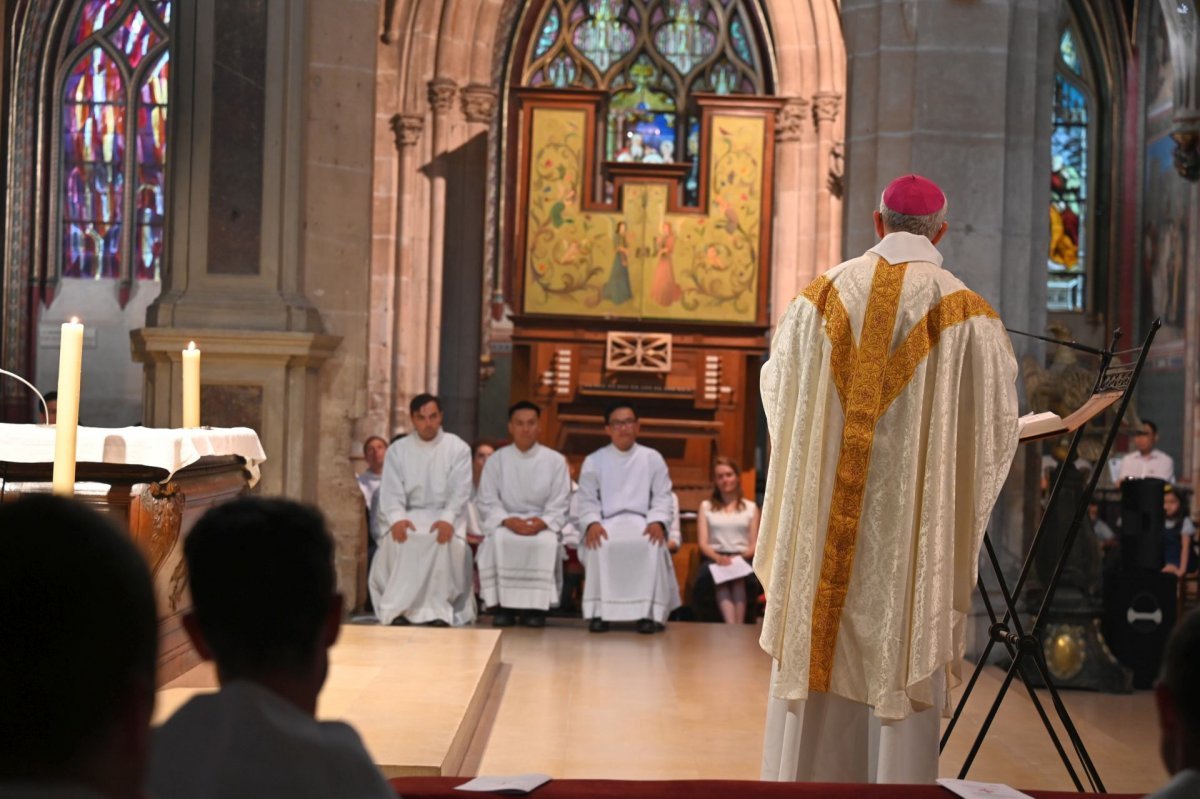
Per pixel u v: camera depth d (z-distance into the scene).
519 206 15.30
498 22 16.81
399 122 15.62
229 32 8.42
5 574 1.16
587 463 9.45
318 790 1.74
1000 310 8.41
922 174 8.34
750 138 15.39
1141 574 7.64
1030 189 8.57
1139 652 7.61
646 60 18.25
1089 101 18.05
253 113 8.42
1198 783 1.62
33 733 1.14
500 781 3.07
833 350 4.20
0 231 17.67
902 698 4.01
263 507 1.84
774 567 4.21
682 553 11.51
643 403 15.05
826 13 16.06
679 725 6.30
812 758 4.16
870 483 4.14
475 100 16.05
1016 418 4.17
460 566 9.06
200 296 8.37
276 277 8.38
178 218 8.43
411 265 15.81
